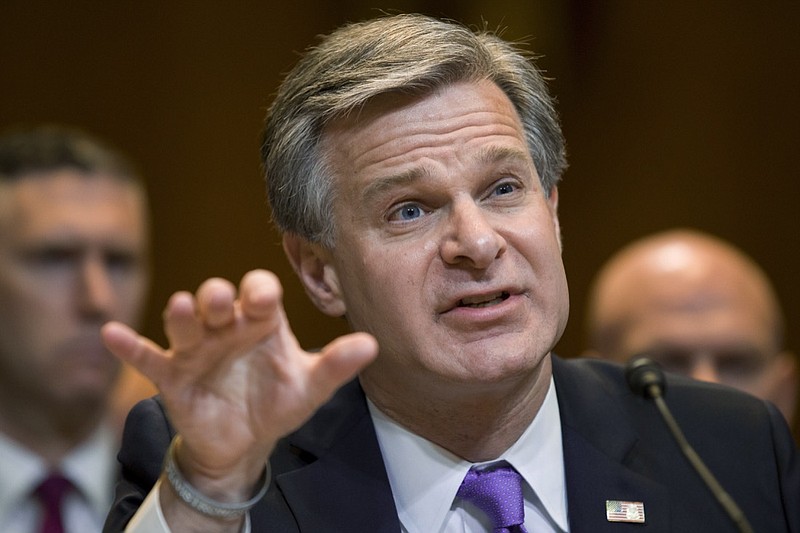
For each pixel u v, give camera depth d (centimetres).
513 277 644
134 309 1094
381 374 684
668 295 1101
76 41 1764
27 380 1023
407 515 679
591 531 662
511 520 655
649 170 1794
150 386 1141
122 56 1778
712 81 1789
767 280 1772
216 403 529
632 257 1170
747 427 732
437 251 651
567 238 1803
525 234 655
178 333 499
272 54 1808
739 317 1091
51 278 1033
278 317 523
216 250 1783
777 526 689
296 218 708
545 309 655
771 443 727
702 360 1084
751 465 712
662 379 720
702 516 681
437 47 665
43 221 1034
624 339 1116
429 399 668
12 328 1019
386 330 662
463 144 657
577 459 689
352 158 671
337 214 684
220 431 529
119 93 1775
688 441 719
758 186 1778
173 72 1791
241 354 526
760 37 1784
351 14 1795
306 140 689
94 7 1770
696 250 1141
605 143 1798
